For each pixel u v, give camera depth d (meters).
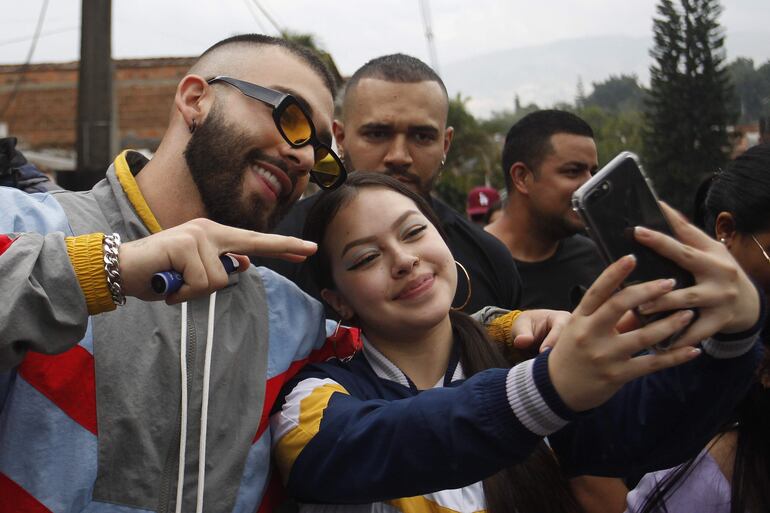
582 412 1.29
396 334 1.88
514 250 3.80
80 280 1.28
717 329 1.21
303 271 2.63
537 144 3.66
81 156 6.98
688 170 15.86
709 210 1.87
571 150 3.63
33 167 2.84
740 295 1.22
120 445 1.52
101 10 6.98
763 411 1.64
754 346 1.35
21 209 1.62
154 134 16.17
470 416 1.34
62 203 1.71
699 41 15.62
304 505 1.73
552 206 3.65
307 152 1.80
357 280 1.87
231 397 1.67
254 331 1.78
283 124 1.78
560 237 3.75
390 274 1.84
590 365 1.21
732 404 1.39
